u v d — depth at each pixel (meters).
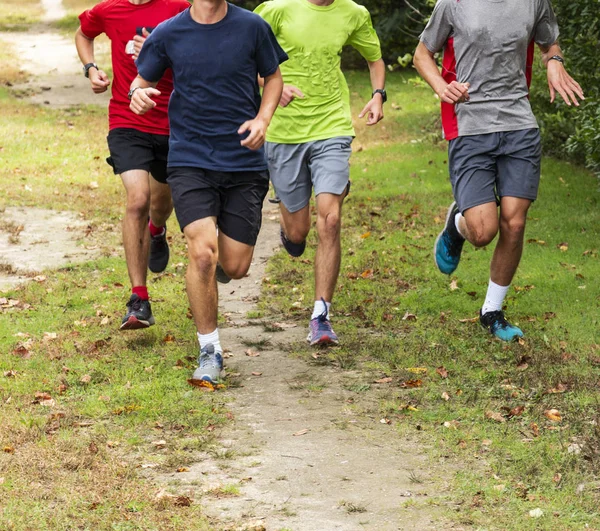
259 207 7.39
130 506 5.15
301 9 8.18
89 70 8.57
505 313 8.87
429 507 5.19
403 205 14.02
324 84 8.27
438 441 6.09
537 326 8.47
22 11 47.44
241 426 6.39
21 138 20.22
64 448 5.91
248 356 7.94
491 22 7.72
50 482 5.44
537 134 7.93
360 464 5.77
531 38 8.01
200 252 7.08
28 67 32.12
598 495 5.32
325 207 8.13
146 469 5.69
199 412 6.59
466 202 7.93
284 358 7.87
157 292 9.84
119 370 7.43
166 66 7.12
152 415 6.52
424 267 10.62
